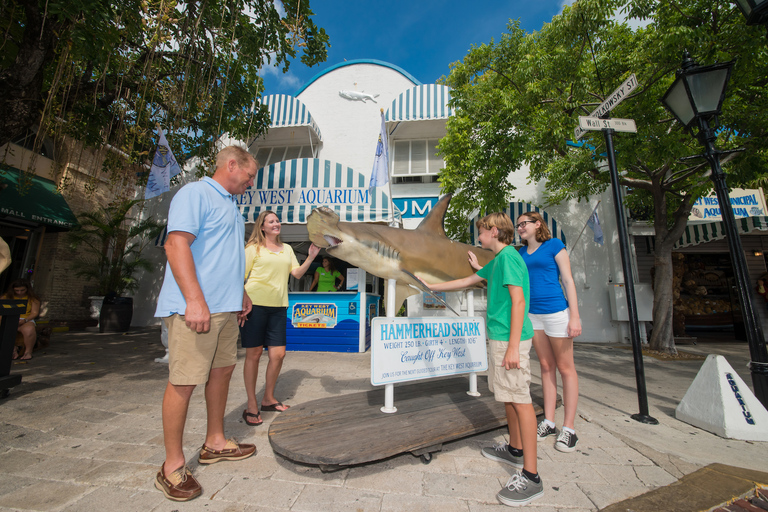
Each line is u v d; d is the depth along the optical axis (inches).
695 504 75.9
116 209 394.0
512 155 281.9
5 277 367.6
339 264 398.3
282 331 133.8
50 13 157.2
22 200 331.9
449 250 127.0
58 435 108.6
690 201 297.0
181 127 264.7
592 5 231.0
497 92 289.6
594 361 269.9
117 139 241.9
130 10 181.6
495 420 107.1
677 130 259.3
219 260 84.3
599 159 280.1
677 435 119.6
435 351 129.2
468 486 84.0
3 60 205.2
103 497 76.2
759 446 110.1
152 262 461.7
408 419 108.0
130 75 233.0
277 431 98.3
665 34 223.5
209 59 244.5
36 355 232.7
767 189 413.7
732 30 228.7
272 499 77.3
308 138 442.9
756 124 242.1
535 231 121.0
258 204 285.1
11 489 78.5
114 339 324.5
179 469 78.5
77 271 409.1
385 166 252.8
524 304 82.4
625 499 77.9
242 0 230.2
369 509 73.8
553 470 92.2
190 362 77.9
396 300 130.0
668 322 308.7
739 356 298.7
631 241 399.5
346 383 173.8
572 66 255.4
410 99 413.7
